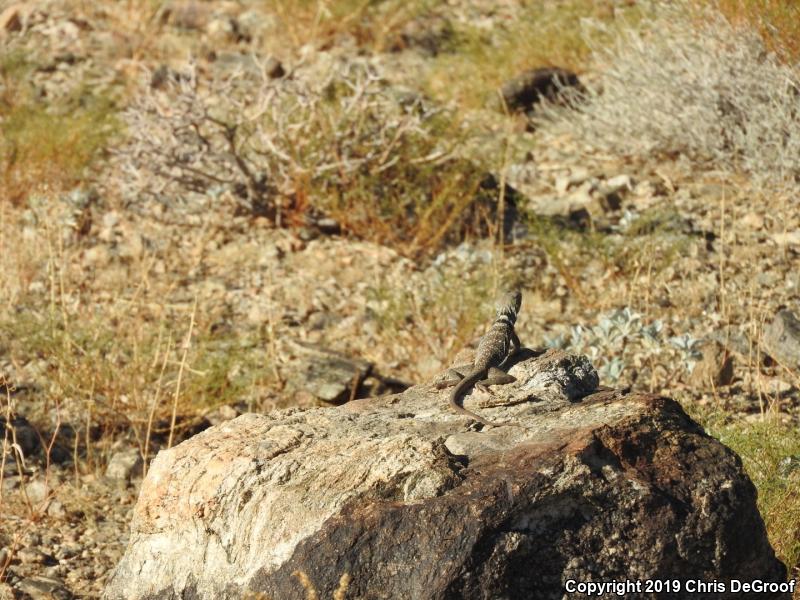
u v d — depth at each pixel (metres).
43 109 21.70
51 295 15.03
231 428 9.16
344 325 15.75
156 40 24.73
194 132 18.23
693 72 19.91
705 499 7.84
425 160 18.36
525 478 7.61
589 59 23.86
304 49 24.27
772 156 18.84
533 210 18.97
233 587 8.08
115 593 8.84
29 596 10.14
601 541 7.63
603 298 16.31
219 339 15.12
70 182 19.28
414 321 15.79
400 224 18.28
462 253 15.99
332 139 18.20
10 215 18.39
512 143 21.12
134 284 16.53
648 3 22.64
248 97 20.81
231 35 24.88
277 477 8.30
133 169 18.31
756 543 8.02
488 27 25.98
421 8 26.25
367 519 7.68
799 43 18.64
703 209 18.67
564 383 9.58
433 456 8.03
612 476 7.75
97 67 23.69
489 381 9.70
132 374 13.41
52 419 13.25
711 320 15.59
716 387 14.06
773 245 17.36
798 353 14.36
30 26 25.69
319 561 7.65
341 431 8.84
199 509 8.49
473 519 7.47
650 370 14.48
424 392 9.80
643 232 18.09
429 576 7.39
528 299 16.30
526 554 7.52
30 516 11.52
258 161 18.91
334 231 18.47
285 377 14.38
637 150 20.61
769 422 12.17
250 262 17.36
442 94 22.77
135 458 12.45
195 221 18.50
